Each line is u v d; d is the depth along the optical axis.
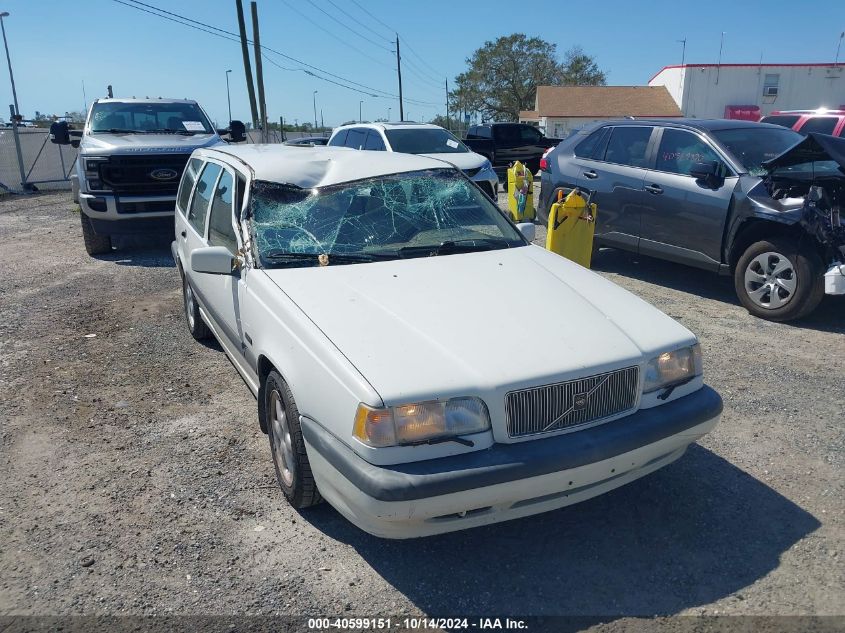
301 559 3.24
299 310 3.44
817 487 3.79
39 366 5.64
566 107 50.41
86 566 3.19
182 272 6.27
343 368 2.98
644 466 3.33
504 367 2.99
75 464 4.10
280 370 3.41
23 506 3.67
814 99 45.75
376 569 3.18
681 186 7.28
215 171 5.26
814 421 4.54
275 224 4.19
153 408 4.86
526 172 13.46
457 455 2.86
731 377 5.25
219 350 6.01
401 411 2.80
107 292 7.95
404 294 3.60
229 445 4.32
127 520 3.54
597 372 3.08
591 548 3.32
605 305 3.66
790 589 3.01
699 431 3.35
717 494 3.74
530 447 2.92
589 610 2.92
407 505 2.74
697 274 8.39
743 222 6.70
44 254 10.23
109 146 9.52
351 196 4.44
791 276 6.35
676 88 47.91
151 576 3.12
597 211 8.34
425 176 4.77
